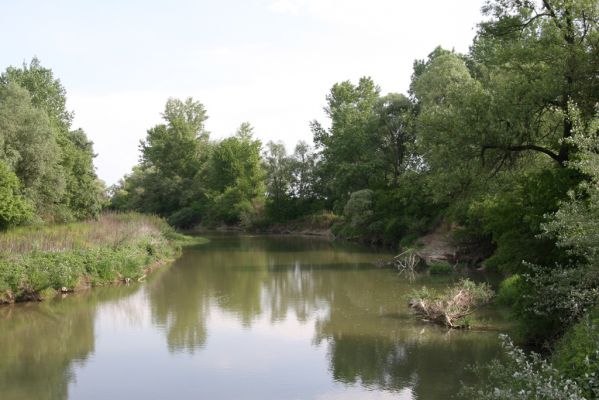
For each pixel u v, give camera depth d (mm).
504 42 19125
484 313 18688
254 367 14070
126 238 31312
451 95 19234
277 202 72750
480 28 19188
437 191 20625
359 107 66312
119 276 26922
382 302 21703
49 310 20859
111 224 36281
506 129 17328
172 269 32344
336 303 21812
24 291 22094
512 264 15102
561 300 11703
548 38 16875
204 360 14727
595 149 10875
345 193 55719
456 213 30047
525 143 18094
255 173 77125
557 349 10898
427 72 42938
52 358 15070
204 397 12078
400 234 44281
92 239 28750
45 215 37500
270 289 25375
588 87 15922
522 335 14406
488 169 18750
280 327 18141
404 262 33188
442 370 13398
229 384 12859
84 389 12664
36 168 35469
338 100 68688
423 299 19391
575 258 13352
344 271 30703
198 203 79250
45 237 26578
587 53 16156
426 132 19484
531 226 14227
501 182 18734
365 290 24422
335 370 13695
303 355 15023
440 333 16781
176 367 14172
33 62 50562
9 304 21609
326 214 68875
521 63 17797
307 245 49000
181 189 78688
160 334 17453
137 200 81062
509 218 15305
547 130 18234
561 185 14148
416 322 18344
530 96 16547
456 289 19906
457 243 32812
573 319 11812
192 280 28109
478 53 42719
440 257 32844
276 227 70812
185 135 81875
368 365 14008
